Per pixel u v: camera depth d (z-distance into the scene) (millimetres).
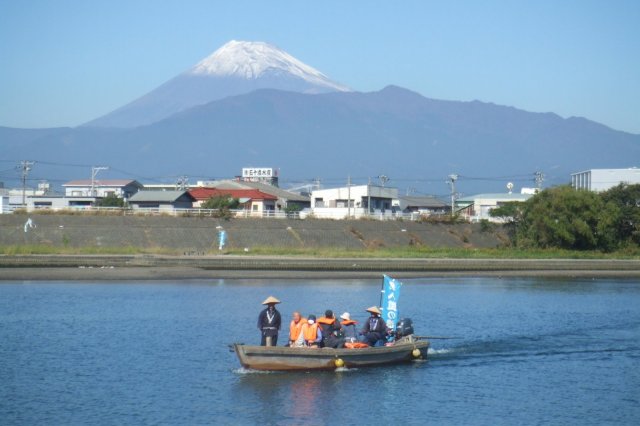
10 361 44219
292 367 41062
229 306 68062
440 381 40688
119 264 99375
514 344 51406
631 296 80938
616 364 45625
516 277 102125
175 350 47719
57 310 64375
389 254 118000
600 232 128250
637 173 170250
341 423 33531
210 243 119750
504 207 148750
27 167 191625
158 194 153750
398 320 51156
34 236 111062
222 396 37094
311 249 119625
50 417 33656
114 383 39406
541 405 36625
